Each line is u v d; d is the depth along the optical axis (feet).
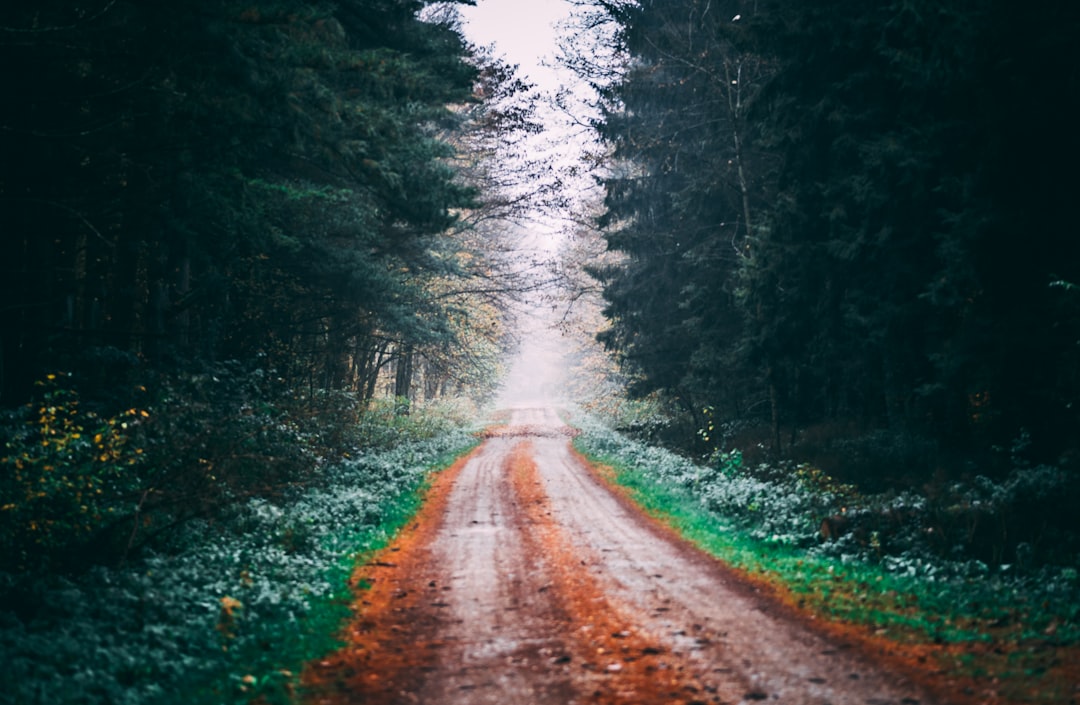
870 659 26.58
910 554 43.98
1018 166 55.57
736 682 24.77
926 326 70.49
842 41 74.28
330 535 50.21
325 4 53.06
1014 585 37.45
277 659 27.91
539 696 24.31
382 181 57.72
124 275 67.31
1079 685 23.80
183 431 48.91
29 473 38.29
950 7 57.57
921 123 69.21
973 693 23.34
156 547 42.24
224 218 62.54
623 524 56.65
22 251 53.52
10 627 29.30
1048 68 54.03
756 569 40.73
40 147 49.14
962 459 63.31
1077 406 54.39
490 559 45.65
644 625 31.42
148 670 25.70
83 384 57.11
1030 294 56.75
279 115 49.67
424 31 74.23
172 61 43.93
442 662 27.91
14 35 41.22
